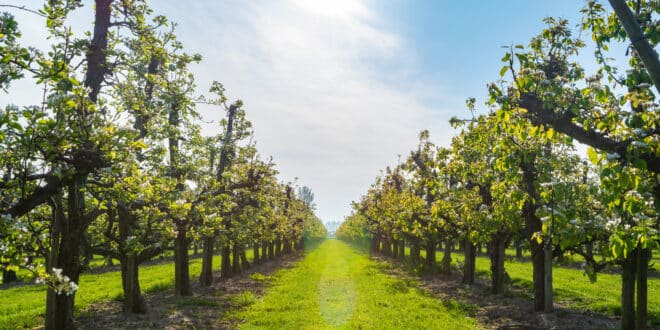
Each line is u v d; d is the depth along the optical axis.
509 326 13.84
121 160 8.31
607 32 7.30
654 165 5.70
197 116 18.58
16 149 6.78
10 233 6.73
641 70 6.80
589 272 12.08
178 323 14.90
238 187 21.77
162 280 30.16
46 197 7.99
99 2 13.55
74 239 11.48
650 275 29.64
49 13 8.16
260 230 30.73
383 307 18.23
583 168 13.07
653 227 6.95
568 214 9.48
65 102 7.05
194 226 17.62
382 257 54.00
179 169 18.30
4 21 6.41
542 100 6.80
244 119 25.84
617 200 6.26
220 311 17.56
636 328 10.89
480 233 17.41
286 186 50.94
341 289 24.39
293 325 14.65
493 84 7.00
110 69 13.75
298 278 30.83
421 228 26.36
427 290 23.64
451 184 21.84
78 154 7.86
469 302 19.16
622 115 6.17
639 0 6.61
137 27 14.59
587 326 13.27
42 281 6.87
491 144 15.78
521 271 33.00
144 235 14.16
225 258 30.70
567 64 10.43
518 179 13.21
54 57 8.50
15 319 15.97
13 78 6.41
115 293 23.12
